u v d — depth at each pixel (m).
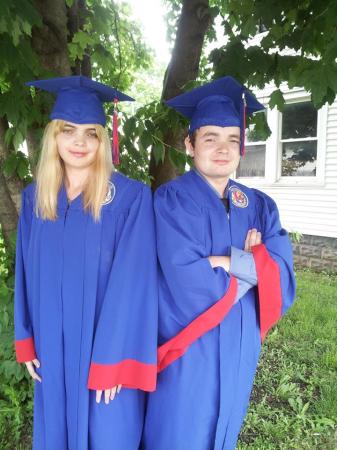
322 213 6.88
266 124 2.97
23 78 2.05
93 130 1.80
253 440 2.60
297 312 4.68
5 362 2.73
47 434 1.84
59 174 1.82
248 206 1.88
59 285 1.76
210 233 1.77
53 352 1.79
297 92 7.02
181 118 2.71
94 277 1.75
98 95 1.95
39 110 2.50
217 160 1.77
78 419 1.77
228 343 1.72
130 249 1.76
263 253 1.73
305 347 3.82
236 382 1.75
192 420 1.74
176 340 1.72
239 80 2.52
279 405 2.96
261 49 2.57
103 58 3.32
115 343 1.72
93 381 1.71
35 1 2.57
